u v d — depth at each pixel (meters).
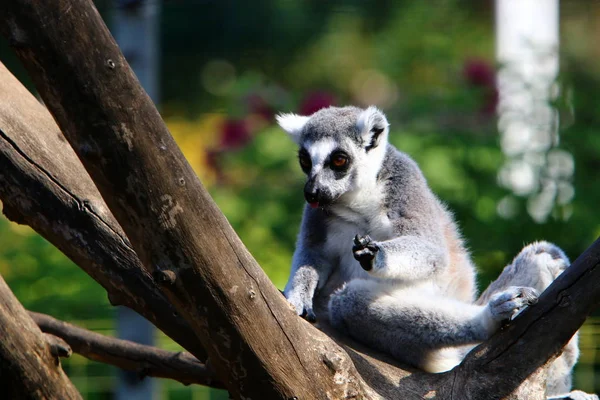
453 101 18.89
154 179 6.35
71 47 5.87
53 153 8.55
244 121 19.72
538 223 16.41
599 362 13.52
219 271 6.75
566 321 7.86
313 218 10.55
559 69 19.61
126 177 6.30
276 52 30.06
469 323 8.81
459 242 11.02
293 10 28.36
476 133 18.17
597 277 7.77
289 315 7.34
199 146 25.16
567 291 7.86
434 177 16.70
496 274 15.82
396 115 19.47
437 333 8.98
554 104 17.67
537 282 9.82
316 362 7.47
